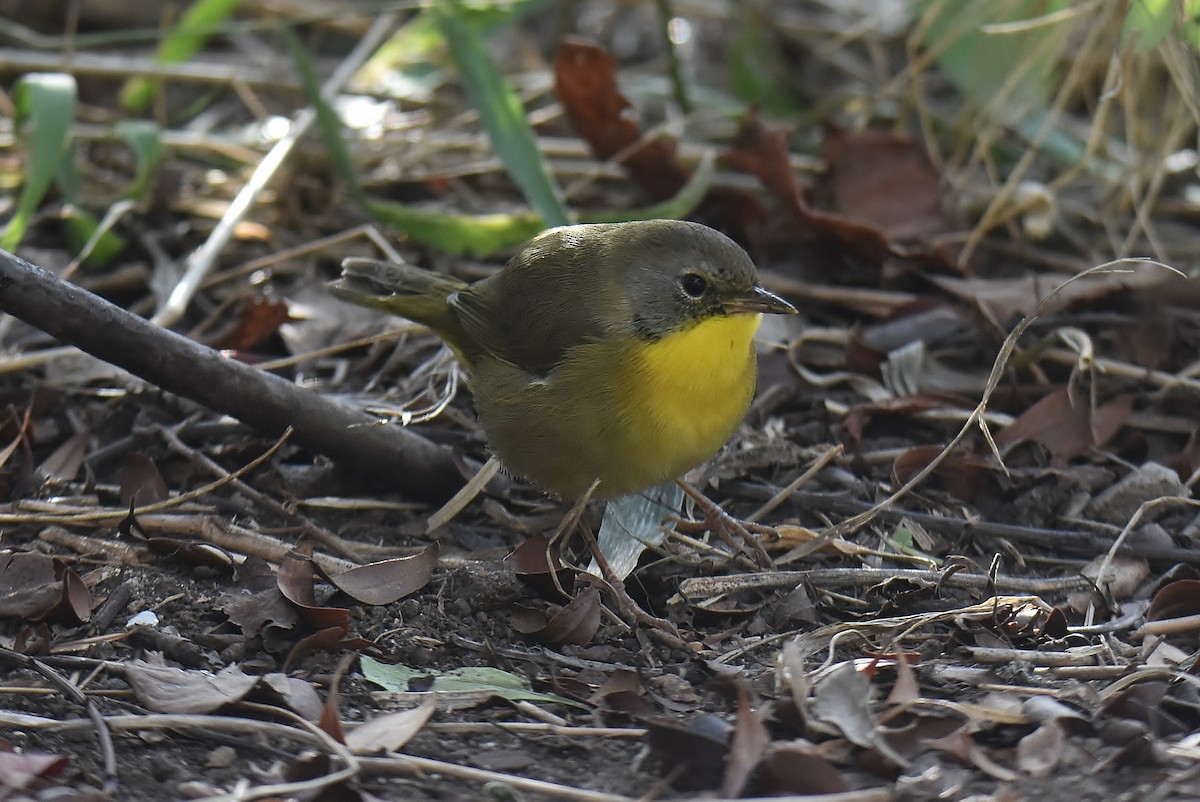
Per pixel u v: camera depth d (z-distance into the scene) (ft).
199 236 43.70
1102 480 33.06
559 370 29.43
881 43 51.72
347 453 32.12
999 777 22.18
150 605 27.68
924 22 42.78
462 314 31.91
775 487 33.14
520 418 30.22
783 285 40.47
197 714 23.79
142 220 43.96
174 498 30.60
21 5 56.59
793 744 22.68
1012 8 42.91
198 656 25.89
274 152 42.68
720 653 27.04
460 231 40.55
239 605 26.99
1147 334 37.11
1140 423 34.94
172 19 57.11
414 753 23.12
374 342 38.29
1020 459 33.94
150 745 22.93
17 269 27.91
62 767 21.65
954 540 31.24
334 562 28.96
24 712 23.65
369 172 46.75
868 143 42.80
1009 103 44.47
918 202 42.52
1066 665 25.73
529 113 51.06
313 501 32.58
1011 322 37.83
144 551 29.45
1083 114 50.60
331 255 42.63
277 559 29.66
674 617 28.71
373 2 57.41
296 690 24.25
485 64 40.45
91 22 57.00
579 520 30.27
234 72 50.44
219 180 45.65
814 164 46.11
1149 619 27.68
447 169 47.01
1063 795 21.61
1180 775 21.88
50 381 36.09
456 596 28.45
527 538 31.78
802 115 50.62
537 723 24.13
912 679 24.11
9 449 32.35
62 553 29.53
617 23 59.67
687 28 56.95
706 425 29.40
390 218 40.34
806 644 26.86
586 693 25.39
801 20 55.93
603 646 27.40
